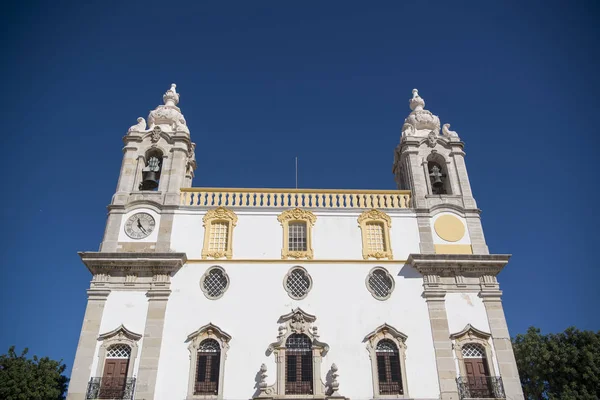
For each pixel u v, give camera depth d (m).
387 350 22.16
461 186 26.97
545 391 33.66
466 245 25.14
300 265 23.88
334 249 24.47
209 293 23.09
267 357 21.56
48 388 27.64
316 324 22.39
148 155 27.67
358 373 21.39
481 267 24.06
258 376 21.12
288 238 24.75
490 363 21.97
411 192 26.69
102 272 23.22
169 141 27.38
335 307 22.88
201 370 21.34
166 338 21.80
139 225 24.72
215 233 24.80
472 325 22.83
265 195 26.05
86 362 21.17
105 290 22.72
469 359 22.25
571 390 30.52
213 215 25.06
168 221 24.77
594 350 31.48
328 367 21.45
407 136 28.48
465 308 23.23
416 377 21.47
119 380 20.94
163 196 25.59
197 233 24.61
